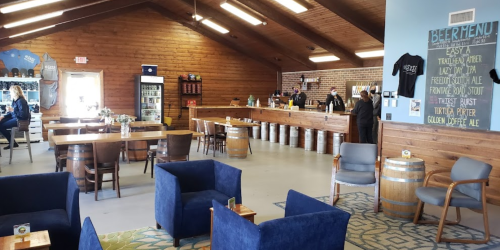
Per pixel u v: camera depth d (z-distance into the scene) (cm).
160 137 602
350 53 1078
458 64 542
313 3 857
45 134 1094
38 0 575
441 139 573
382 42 893
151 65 1184
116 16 1177
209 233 378
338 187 534
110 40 1175
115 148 516
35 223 313
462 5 534
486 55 511
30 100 1049
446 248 372
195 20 1087
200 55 1319
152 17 1231
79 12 930
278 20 973
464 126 540
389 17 638
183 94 1291
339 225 264
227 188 405
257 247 232
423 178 455
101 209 475
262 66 1430
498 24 496
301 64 1324
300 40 1115
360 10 823
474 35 522
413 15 598
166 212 376
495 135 509
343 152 525
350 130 884
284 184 611
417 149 609
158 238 383
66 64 1121
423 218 457
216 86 1355
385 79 654
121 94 1204
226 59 1364
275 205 497
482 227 431
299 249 246
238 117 1234
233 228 260
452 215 471
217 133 920
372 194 561
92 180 538
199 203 372
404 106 624
